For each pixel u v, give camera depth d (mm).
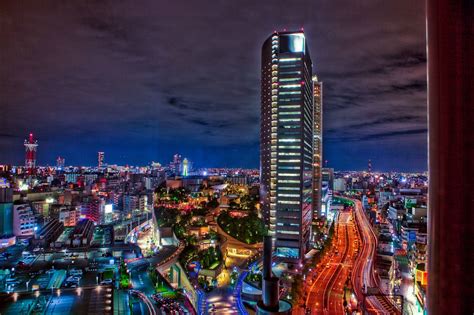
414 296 125312
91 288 96750
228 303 124875
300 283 136875
